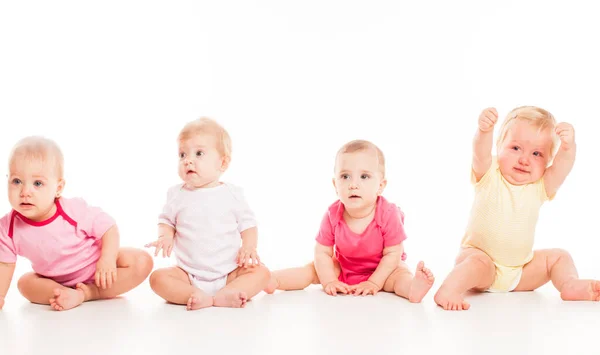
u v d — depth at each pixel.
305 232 6.48
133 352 2.52
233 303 3.34
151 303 3.46
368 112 6.70
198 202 3.59
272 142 6.74
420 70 6.66
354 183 3.75
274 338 2.73
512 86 6.55
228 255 3.61
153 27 6.58
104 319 3.07
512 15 6.54
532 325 2.97
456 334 2.80
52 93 6.45
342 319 3.08
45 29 6.44
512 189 3.79
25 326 2.93
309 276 3.96
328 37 6.68
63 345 2.62
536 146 3.77
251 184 6.76
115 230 3.49
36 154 3.26
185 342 2.66
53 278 3.50
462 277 3.47
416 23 6.64
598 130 6.59
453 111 6.66
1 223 3.40
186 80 6.61
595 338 2.75
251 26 6.66
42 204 3.29
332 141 6.71
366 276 3.96
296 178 6.75
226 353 2.51
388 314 3.19
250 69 6.68
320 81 6.69
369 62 6.66
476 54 6.60
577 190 6.71
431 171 6.75
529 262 3.87
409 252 5.64
